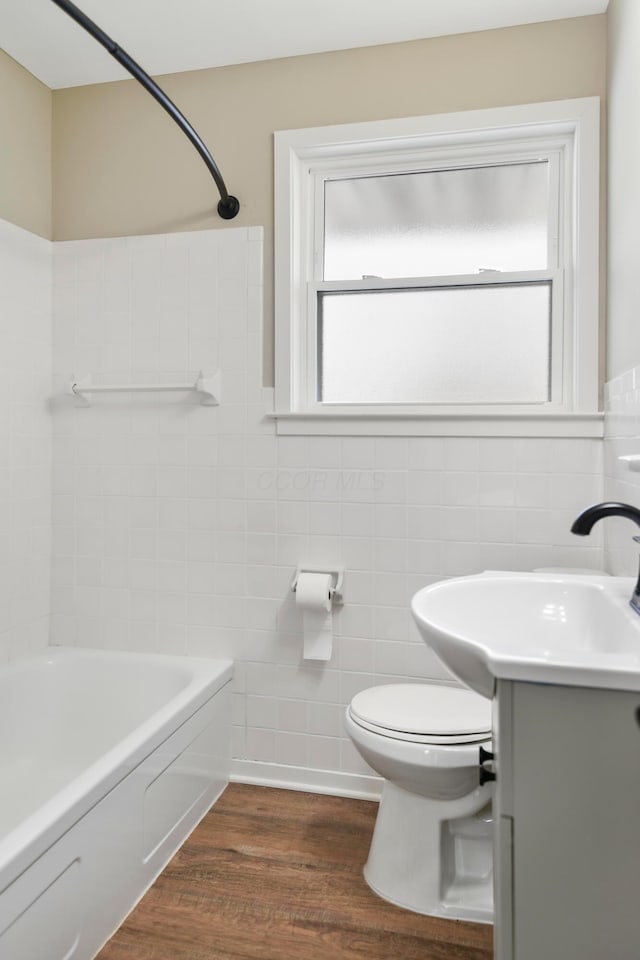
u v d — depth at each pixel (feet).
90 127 8.07
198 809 6.80
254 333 7.61
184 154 7.79
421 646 7.25
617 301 6.14
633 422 5.38
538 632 4.22
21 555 7.77
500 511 7.05
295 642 7.59
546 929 2.73
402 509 7.29
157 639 8.00
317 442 7.47
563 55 6.77
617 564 5.97
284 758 7.64
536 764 2.73
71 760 7.33
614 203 6.27
